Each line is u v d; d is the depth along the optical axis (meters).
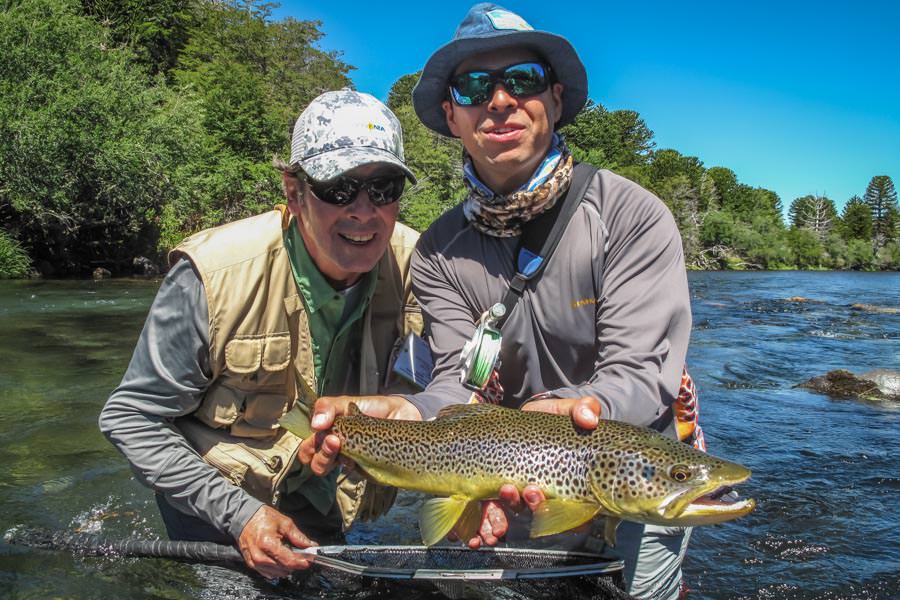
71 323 4.15
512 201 1.00
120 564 1.13
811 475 1.72
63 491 1.47
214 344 1.08
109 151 8.86
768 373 3.32
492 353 1.02
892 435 2.12
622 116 34.50
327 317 1.15
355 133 1.01
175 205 10.33
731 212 39.19
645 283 0.99
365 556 1.06
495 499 0.90
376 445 0.94
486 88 0.98
